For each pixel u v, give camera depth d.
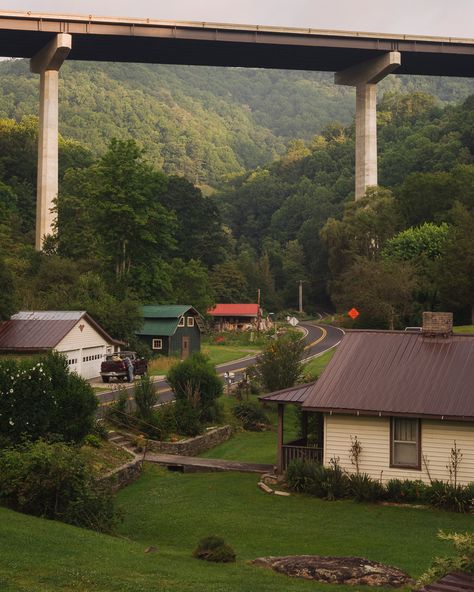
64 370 27.67
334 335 97.44
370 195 123.50
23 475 20.94
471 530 22.50
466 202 112.69
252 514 24.50
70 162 162.12
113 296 72.38
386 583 16.44
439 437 25.47
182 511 25.08
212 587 14.93
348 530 22.62
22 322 53.34
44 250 96.38
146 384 37.56
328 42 124.00
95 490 22.36
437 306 86.44
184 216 132.88
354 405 25.98
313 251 193.12
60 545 17.25
